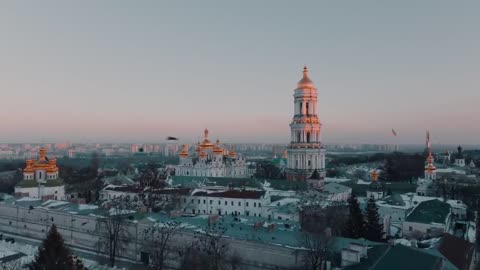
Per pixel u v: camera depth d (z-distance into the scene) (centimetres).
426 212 14100
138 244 12062
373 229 12362
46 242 8481
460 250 9812
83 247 13388
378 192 19612
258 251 9888
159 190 18025
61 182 19162
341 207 14525
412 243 10256
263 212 16150
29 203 15825
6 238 14512
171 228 11194
